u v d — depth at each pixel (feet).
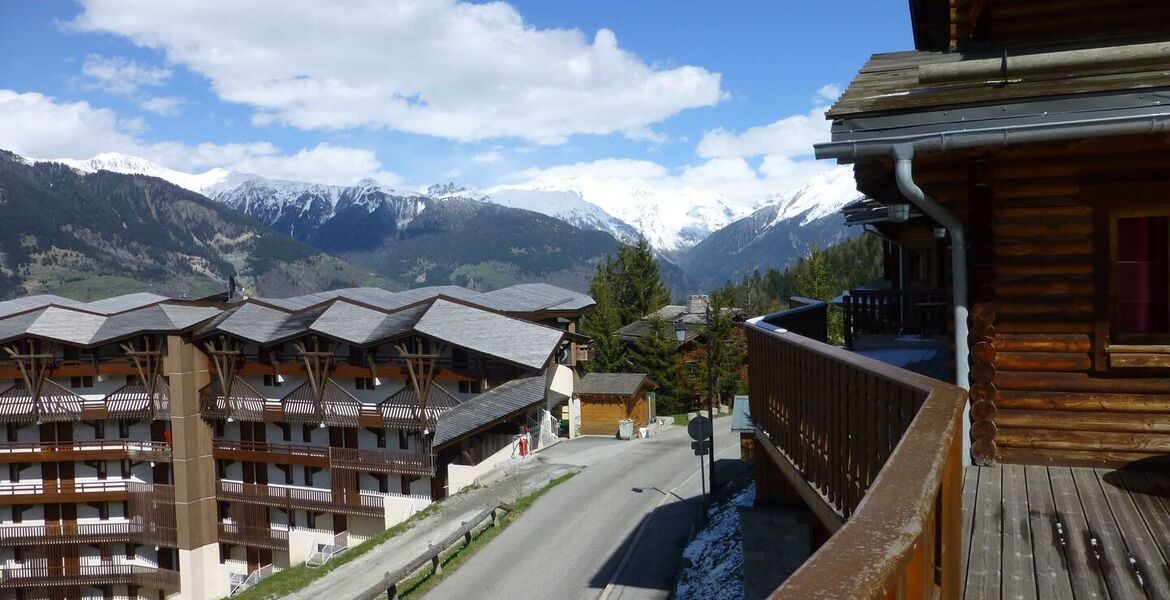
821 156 19.92
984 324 21.42
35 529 134.00
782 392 27.32
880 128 19.47
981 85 20.48
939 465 8.60
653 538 70.44
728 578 52.47
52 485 135.74
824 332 45.47
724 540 60.85
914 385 13.66
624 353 183.21
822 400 21.57
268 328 124.98
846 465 19.20
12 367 131.85
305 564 107.65
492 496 94.58
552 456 113.70
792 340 24.68
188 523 127.24
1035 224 21.47
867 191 25.82
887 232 59.57
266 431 127.24
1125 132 17.47
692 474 94.94
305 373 120.67
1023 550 15.16
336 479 118.93
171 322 127.34
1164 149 20.24
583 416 138.51
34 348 130.11
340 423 116.16
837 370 19.98
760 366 32.12
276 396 126.11
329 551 112.37
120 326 130.41
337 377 119.65
